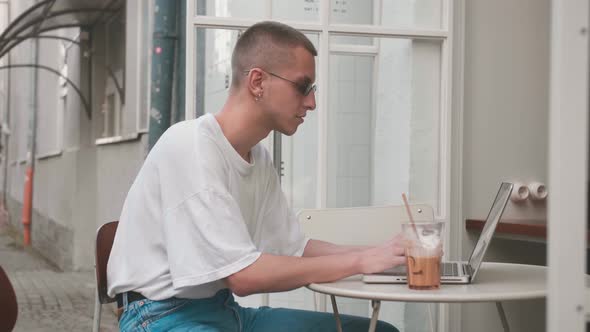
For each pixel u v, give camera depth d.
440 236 1.85
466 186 3.40
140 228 2.11
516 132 3.45
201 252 1.97
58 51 10.81
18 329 5.70
